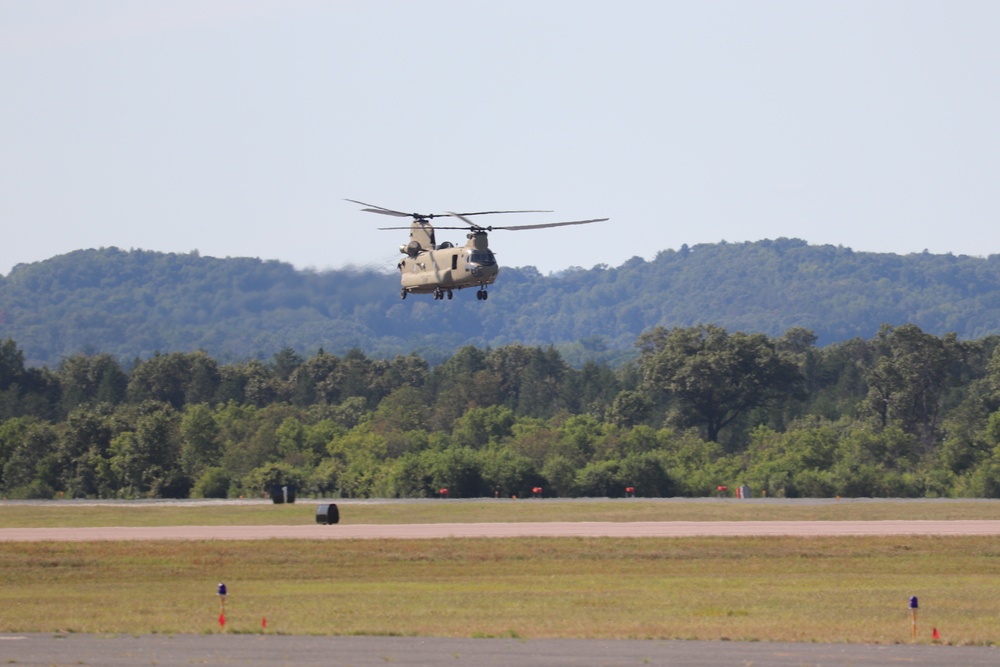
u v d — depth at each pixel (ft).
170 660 338.13
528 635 380.58
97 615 433.48
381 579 550.36
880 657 339.98
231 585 533.55
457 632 387.34
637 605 456.86
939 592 492.54
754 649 353.51
